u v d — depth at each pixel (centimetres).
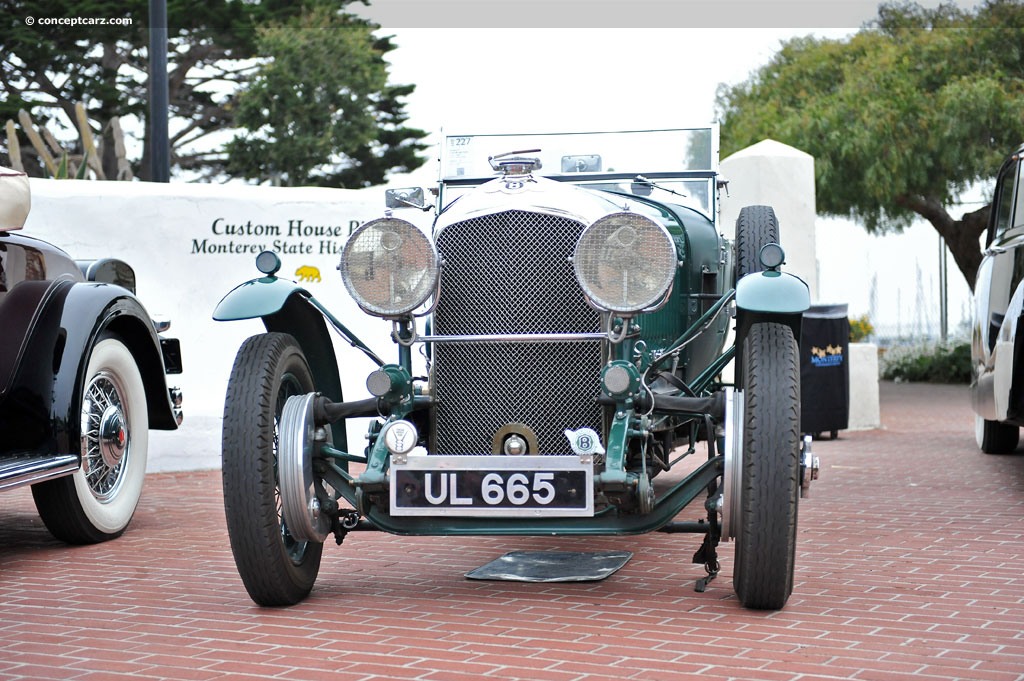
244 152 2283
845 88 1847
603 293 394
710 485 428
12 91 2223
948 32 1862
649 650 353
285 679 329
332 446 433
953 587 438
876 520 596
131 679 332
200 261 881
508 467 386
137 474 593
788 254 1066
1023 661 339
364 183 2509
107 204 861
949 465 834
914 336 2306
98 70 2270
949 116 1730
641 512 398
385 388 403
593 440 380
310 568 430
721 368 459
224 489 398
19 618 408
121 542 563
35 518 640
